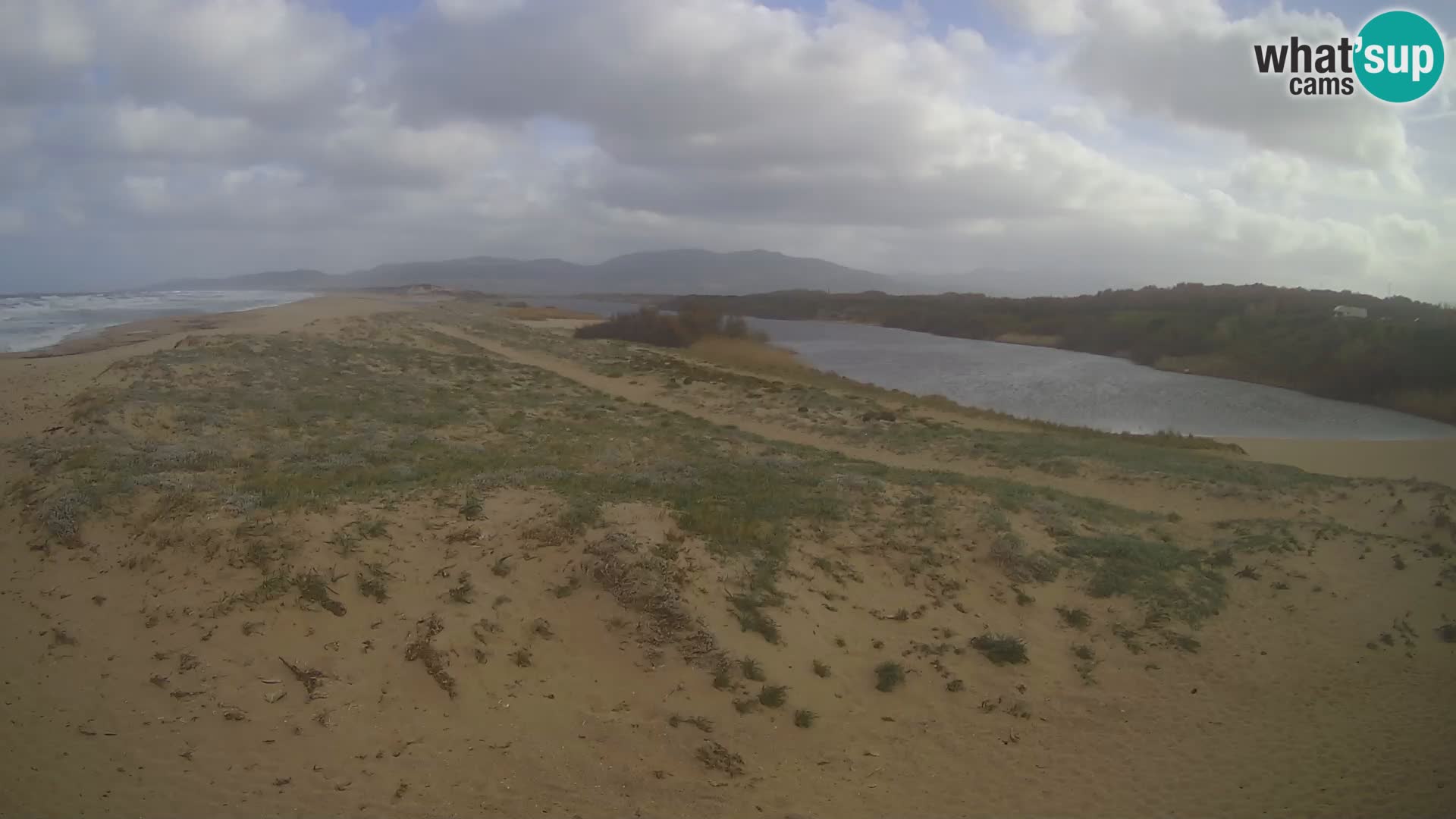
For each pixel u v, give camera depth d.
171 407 17.36
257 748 6.42
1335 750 7.99
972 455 20.41
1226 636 10.16
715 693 7.68
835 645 8.74
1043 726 8.11
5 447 14.19
